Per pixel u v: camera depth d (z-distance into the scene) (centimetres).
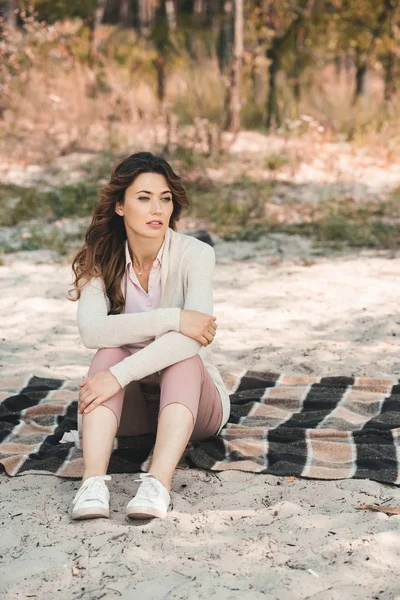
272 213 911
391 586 274
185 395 344
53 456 382
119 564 292
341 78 1852
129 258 373
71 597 274
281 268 727
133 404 379
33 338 563
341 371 491
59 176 1046
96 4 1559
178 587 277
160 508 318
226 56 1602
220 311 610
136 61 1647
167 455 332
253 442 388
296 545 302
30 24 1371
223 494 347
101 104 1345
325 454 378
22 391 466
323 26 1459
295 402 441
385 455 372
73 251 786
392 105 1403
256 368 499
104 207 367
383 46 1462
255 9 1448
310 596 270
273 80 1366
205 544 305
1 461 372
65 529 317
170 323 349
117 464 372
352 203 945
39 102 1317
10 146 1154
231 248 797
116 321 356
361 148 1212
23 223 888
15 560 298
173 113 1373
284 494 344
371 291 650
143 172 356
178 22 2000
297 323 579
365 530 310
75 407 439
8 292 668
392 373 486
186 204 376
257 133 1301
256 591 274
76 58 1474
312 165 1115
